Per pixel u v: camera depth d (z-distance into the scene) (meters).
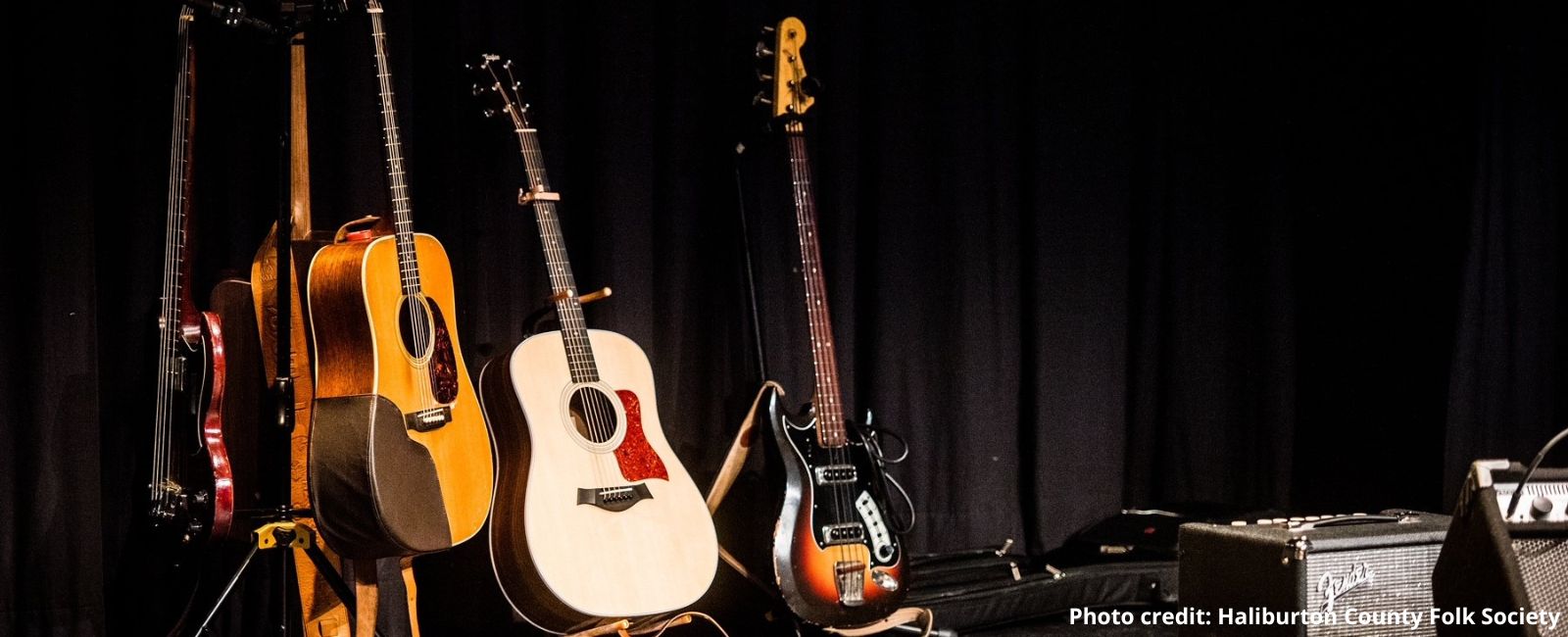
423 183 3.10
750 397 3.15
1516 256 3.88
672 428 3.34
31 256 2.66
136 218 2.83
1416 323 3.91
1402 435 3.94
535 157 2.89
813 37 3.55
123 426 2.81
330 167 2.90
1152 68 3.96
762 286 3.46
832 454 3.00
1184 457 4.02
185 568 2.60
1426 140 3.91
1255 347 4.10
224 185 2.90
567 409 2.69
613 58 3.24
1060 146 3.81
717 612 3.36
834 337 3.54
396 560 2.87
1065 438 3.79
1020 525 3.78
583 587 2.55
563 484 2.61
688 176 3.38
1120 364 3.91
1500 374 3.87
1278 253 4.09
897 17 3.61
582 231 3.28
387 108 2.62
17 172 2.67
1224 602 2.49
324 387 2.47
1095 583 3.41
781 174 3.50
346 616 2.61
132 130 2.83
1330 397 4.11
